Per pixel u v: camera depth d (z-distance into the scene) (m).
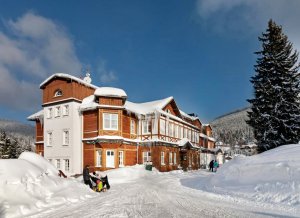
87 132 31.91
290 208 10.27
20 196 11.32
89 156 31.22
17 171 12.55
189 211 9.82
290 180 12.70
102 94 31.03
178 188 17.75
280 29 31.11
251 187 13.86
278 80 29.92
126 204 11.20
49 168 15.84
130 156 33.41
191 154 46.56
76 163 31.45
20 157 15.59
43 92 35.31
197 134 51.38
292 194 11.54
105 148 30.33
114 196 13.90
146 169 30.89
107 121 30.95
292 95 29.11
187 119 49.41
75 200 12.87
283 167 14.10
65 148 32.09
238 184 15.24
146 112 35.28
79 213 9.77
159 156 33.78
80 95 33.41
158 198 13.08
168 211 9.77
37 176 13.35
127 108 32.53
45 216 9.62
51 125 33.81
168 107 39.59
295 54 30.59
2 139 56.69
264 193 12.63
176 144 38.97
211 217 8.84
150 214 9.20
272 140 28.53
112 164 30.62
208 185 17.62
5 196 10.98
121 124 31.39
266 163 15.59
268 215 9.14
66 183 14.81
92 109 31.56
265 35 31.97
